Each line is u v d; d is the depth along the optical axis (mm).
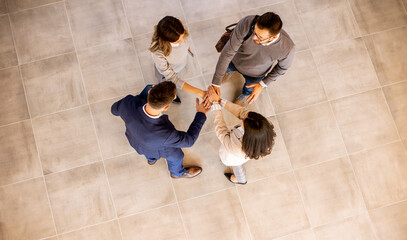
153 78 2918
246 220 2752
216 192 2779
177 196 2766
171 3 3025
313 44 3021
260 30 1679
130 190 2762
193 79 2930
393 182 2836
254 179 2812
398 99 2961
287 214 2770
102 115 2857
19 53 2928
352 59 3012
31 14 2986
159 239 2711
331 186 2818
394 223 2773
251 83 2461
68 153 2793
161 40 1789
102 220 2719
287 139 2873
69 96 2877
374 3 3082
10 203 2717
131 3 3018
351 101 2943
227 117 2896
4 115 2836
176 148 2209
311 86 2953
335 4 3078
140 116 1789
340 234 2752
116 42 2963
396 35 3055
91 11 3002
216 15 3029
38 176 2760
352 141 2885
